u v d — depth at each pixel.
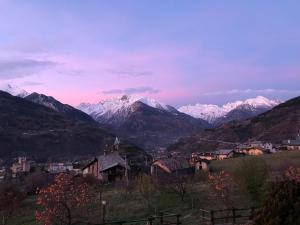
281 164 86.12
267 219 22.52
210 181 55.56
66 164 176.88
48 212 43.75
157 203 61.41
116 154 115.56
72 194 45.47
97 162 106.69
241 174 53.91
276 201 22.52
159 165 99.31
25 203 73.94
